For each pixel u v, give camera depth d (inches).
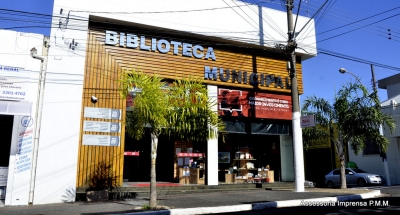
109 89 536.7
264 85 665.6
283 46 606.5
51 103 489.4
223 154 661.3
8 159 475.5
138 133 406.9
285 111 683.4
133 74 396.2
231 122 638.5
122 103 541.3
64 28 515.8
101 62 539.5
